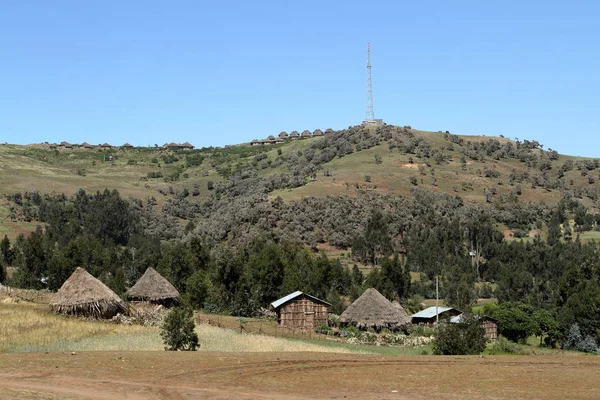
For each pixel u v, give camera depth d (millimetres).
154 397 24203
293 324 81062
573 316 87625
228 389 25953
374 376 30312
